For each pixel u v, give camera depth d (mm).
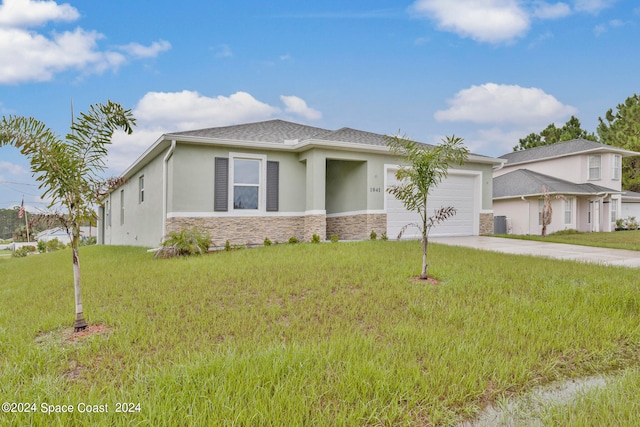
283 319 5117
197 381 3117
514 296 5938
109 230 24078
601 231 23547
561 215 21719
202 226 12695
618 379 3479
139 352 3955
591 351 4102
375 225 14398
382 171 14594
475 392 3148
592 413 2867
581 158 24906
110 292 6609
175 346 4074
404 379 3248
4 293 7684
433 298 5922
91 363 3736
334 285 6730
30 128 4648
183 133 13039
